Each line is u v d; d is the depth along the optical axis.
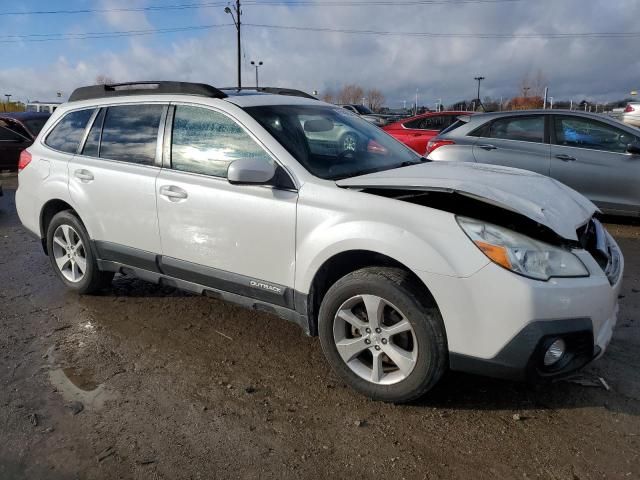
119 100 4.37
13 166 12.89
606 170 6.79
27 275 5.51
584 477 2.51
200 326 4.20
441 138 7.89
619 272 3.10
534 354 2.66
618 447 2.71
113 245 4.30
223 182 3.60
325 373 3.48
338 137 3.89
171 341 3.95
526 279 2.64
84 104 4.69
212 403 3.16
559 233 2.74
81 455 2.72
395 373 3.09
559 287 2.65
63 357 3.72
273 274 3.41
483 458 2.66
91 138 4.52
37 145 5.02
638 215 6.78
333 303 3.13
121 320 4.33
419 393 2.96
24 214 5.08
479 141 7.53
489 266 2.67
